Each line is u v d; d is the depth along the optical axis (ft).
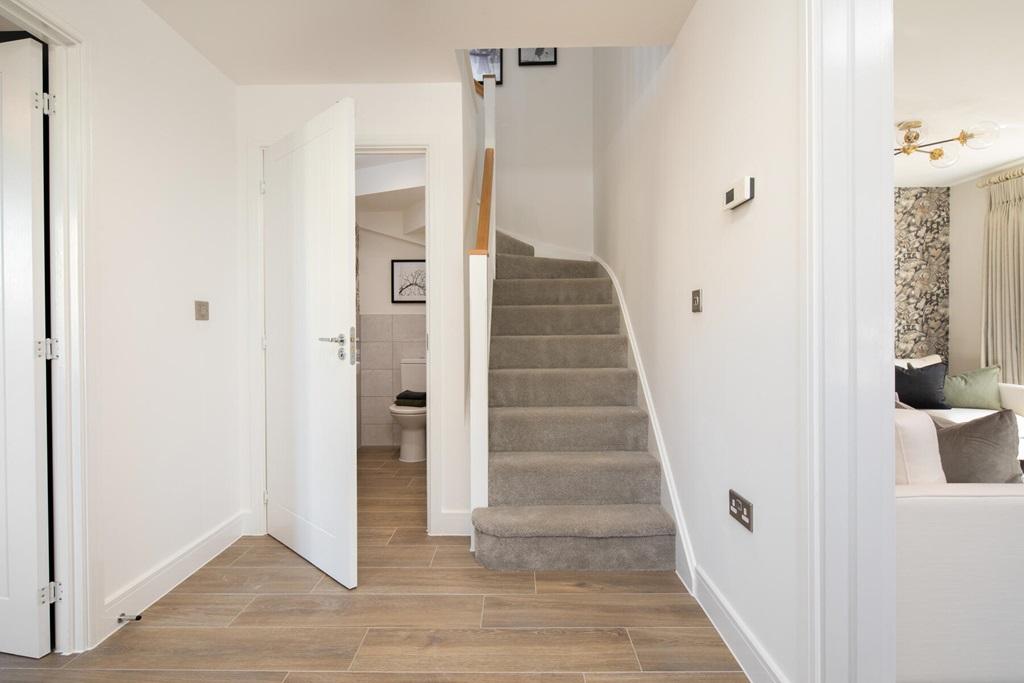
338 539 7.23
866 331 3.99
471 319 8.18
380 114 9.11
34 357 5.53
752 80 5.09
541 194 15.79
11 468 5.59
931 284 17.19
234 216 8.96
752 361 5.15
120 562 6.24
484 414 8.18
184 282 7.54
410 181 12.89
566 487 8.29
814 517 4.09
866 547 4.03
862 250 3.98
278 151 8.60
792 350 4.38
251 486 9.07
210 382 8.18
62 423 5.67
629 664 5.42
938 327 17.20
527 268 13.56
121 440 6.27
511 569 7.58
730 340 5.68
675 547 7.55
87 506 5.73
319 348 7.61
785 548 4.56
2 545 5.63
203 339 8.00
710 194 6.22
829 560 4.05
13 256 5.56
